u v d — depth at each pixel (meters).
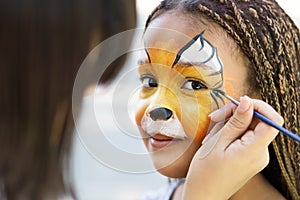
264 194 1.06
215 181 0.92
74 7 0.58
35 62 0.58
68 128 0.63
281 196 1.06
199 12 0.99
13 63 0.58
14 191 0.62
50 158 0.62
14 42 0.58
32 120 0.60
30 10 0.57
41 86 0.59
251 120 0.92
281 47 1.01
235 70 0.98
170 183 1.29
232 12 0.99
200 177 0.93
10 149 0.61
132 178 1.19
